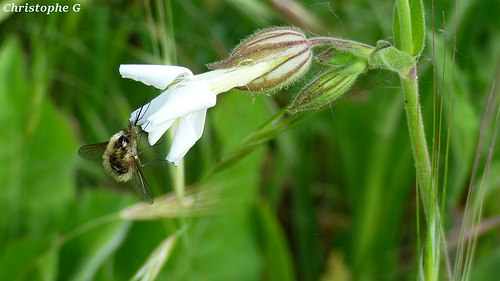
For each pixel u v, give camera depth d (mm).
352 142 205
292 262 203
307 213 209
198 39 218
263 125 137
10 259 174
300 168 210
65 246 183
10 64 192
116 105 208
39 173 193
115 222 184
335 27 221
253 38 139
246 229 190
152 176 197
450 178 201
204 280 186
